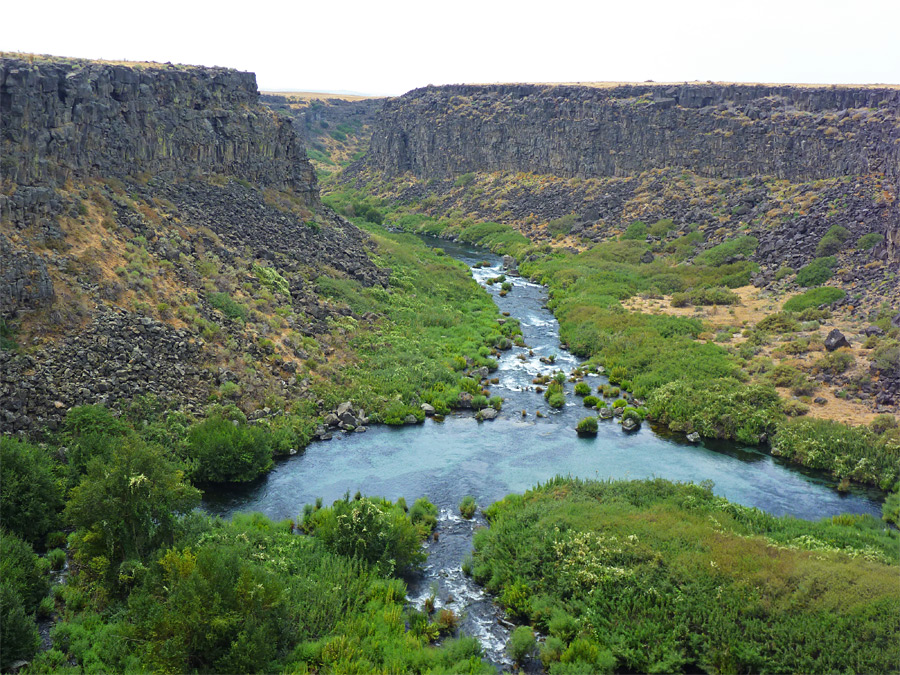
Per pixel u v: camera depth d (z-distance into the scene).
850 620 28.95
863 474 46.09
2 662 26.62
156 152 72.38
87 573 32.50
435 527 40.12
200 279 60.22
